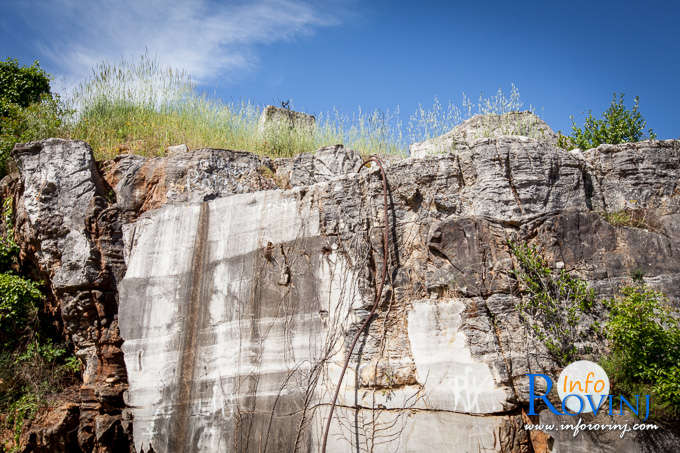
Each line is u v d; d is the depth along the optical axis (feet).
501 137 22.41
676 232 21.15
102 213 26.58
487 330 20.11
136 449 23.21
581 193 22.02
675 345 18.47
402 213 22.86
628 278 20.59
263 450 21.36
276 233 23.68
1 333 27.48
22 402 25.48
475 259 21.01
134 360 24.23
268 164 28.53
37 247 27.22
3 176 32.60
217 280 24.03
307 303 22.41
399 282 21.94
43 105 34.71
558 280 20.53
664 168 22.72
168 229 25.55
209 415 22.47
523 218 21.35
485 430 19.12
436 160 22.91
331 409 20.59
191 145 32.73
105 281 25.88
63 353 27.71
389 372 20.66
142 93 38.47
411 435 19.88
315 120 39.93
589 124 31.12
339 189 23.44
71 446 24.68
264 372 22.13
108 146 32.22
